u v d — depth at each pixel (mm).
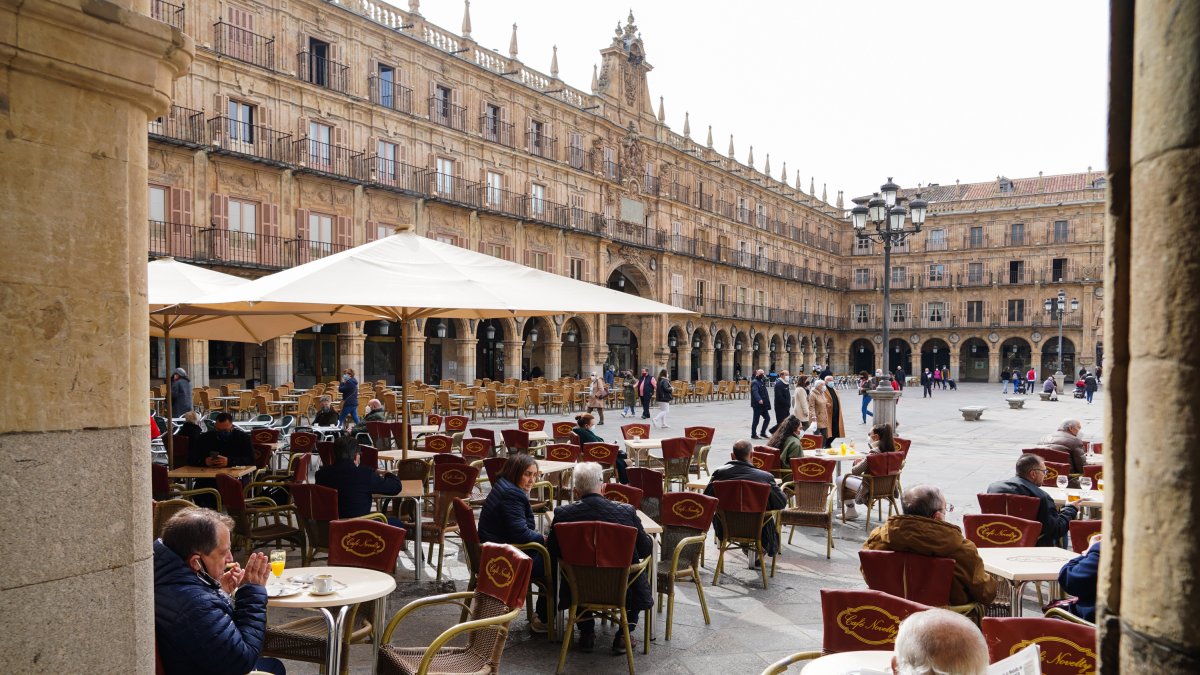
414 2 33156
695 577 6277
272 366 28234
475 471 7566
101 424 2607
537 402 27766
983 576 4656
